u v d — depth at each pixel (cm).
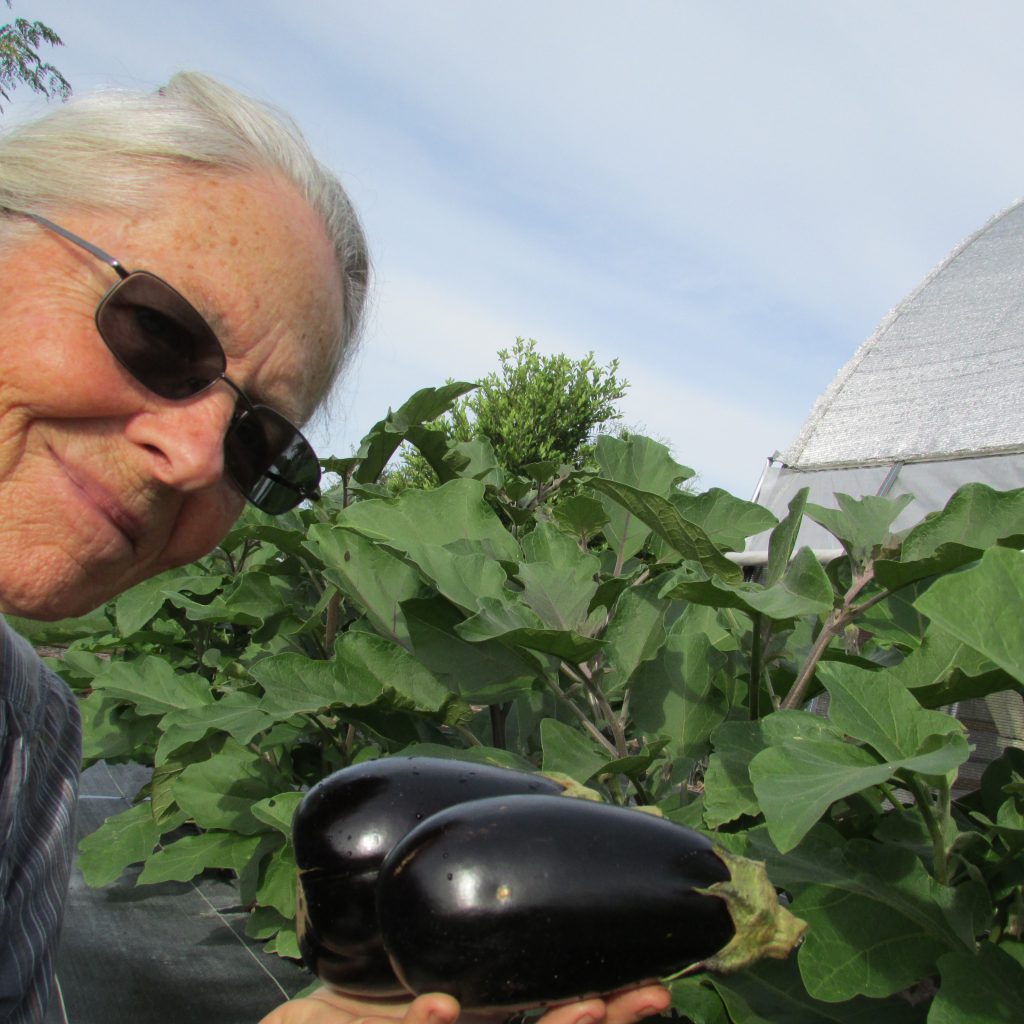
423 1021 71
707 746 152
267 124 97
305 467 106
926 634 125
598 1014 72
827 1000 98
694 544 135
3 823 114
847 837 134
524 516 268
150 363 85
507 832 75
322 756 252
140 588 282
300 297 95
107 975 223
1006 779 129
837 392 1189
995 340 1079
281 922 222
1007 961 99
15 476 87
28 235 85
